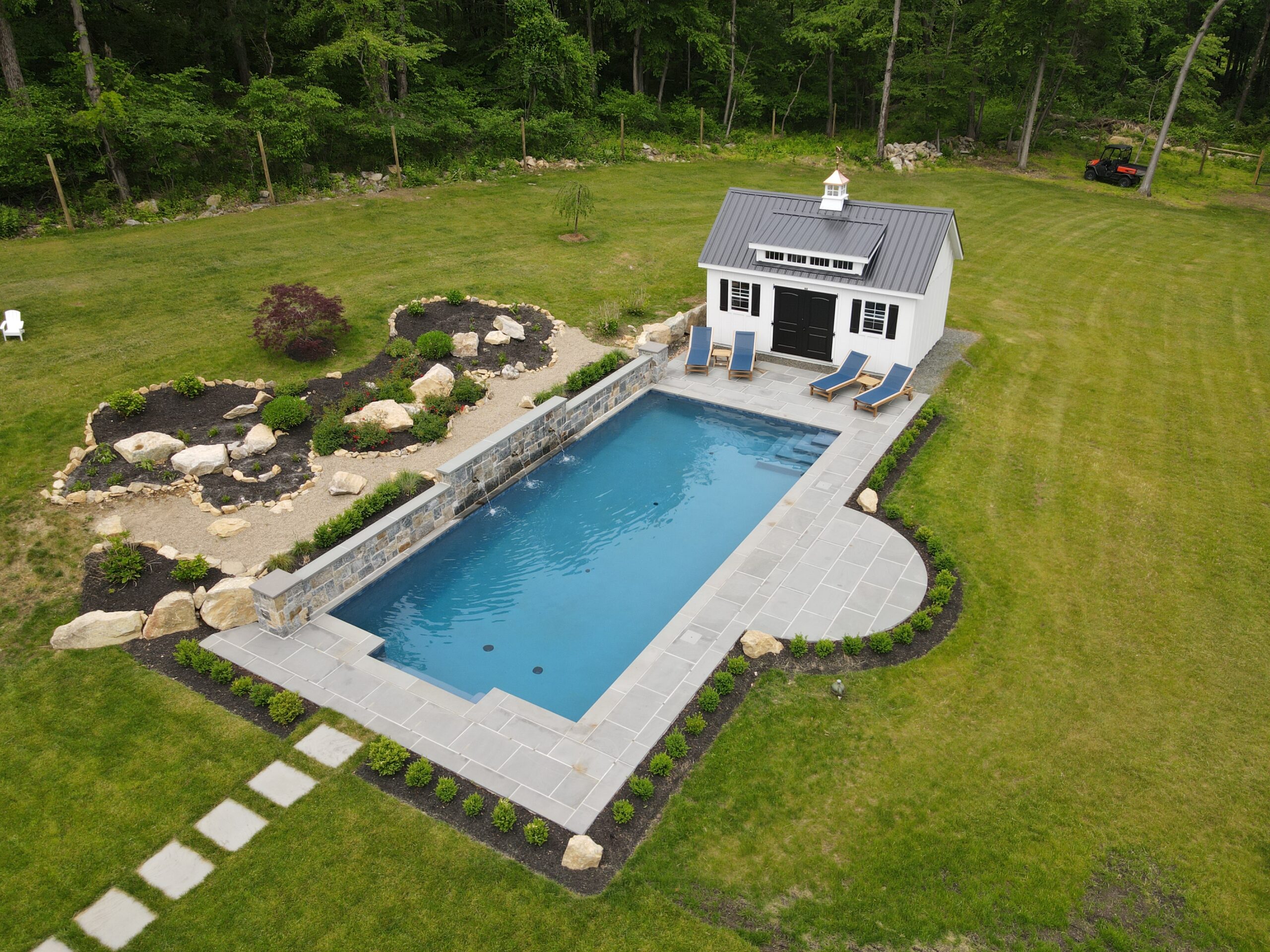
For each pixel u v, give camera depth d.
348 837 9.84
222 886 9.27
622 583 14.60
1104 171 39.78
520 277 25.95
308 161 32.06
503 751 10.96
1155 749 11.05
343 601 13.91
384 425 17.62
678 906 9.07
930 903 9.14
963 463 17.64
